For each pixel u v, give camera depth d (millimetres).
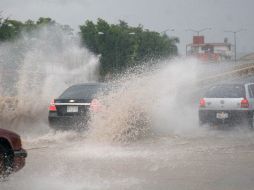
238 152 21312
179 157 20078
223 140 25078
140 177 16297
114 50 97250
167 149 22234
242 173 16797
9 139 15773
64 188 14898
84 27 96250
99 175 16672
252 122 29156
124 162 19031
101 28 97062
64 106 26234
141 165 18391
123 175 16656
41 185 15312
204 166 18094
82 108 25906
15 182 15742
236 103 28984
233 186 14906
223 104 29172
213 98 29531
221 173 16797
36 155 20672
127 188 14742
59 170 17547
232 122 28984
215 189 14562
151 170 17438
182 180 15773
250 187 14766
